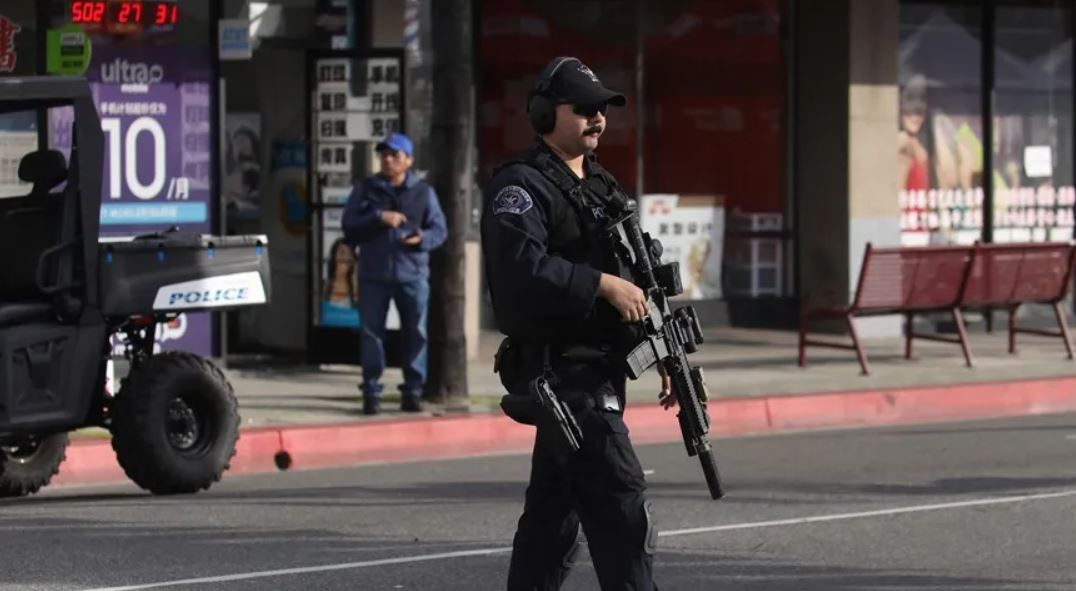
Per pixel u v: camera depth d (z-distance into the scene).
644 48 65.88
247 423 45.47
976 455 44.06
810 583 28.75
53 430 35.91
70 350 35.88
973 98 69.31
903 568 30.00
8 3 51.25
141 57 52.91
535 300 20.20
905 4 67.69
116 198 52.66
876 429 50.03
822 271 66.88
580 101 20.78
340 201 56.28
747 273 68.06
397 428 45.81
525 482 40.25
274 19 55.41
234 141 58.69
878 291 56.88
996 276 58.94
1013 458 43.44
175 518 34.72
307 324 57.06
